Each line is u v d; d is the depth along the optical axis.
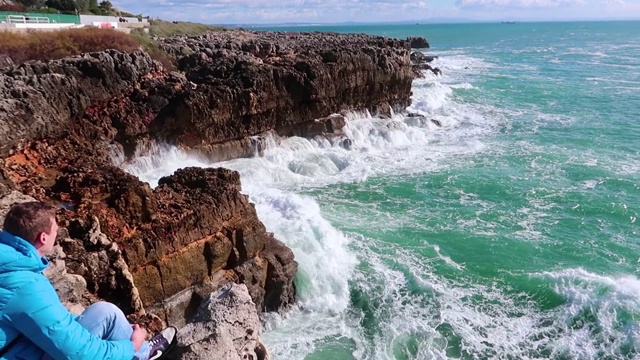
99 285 12.41
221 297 8.41
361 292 17.38
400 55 43.03
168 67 35.59
